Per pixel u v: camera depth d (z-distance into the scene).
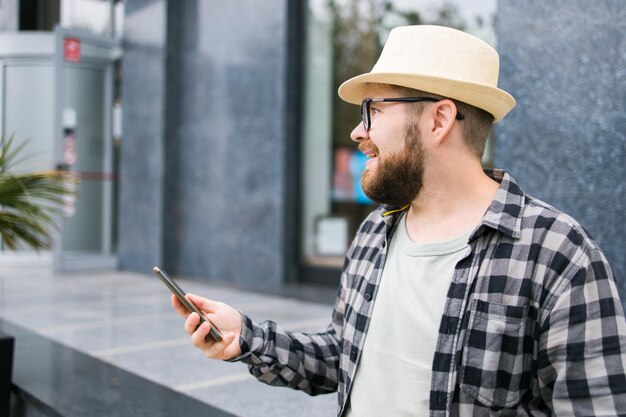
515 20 3.75
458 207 1.31
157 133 8.11
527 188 3.70
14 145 9.73
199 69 7.70
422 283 1.27
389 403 1.28
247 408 3.04
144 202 8.38
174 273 8.09
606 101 3.36
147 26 8.23
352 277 1.50
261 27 6.88
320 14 6.77
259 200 6.95
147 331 4.81
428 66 1.28
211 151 7.54
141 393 3.03
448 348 1.19
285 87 6.71
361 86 1.42
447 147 1.30
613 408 1.07
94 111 9.27
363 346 1.36
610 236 3.35
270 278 6.86
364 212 6.36
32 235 3.45
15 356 3.75
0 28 10.16
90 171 9.25
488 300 1.18
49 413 2.82
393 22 6.16
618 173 3.32
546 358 1.14
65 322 5.14
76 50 8.38
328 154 6.69
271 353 1.46
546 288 1.14
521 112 3.72
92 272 8.70
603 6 3.37
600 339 1.10
